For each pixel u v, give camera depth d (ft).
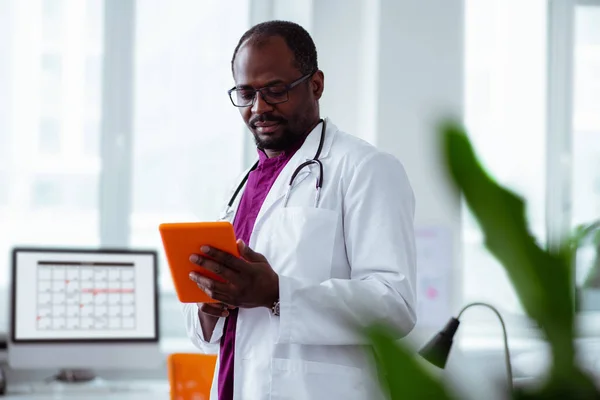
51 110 10.50
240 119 11.17
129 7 10.77
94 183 10.64
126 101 10.75
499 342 9.82
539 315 1.16
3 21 10.34
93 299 8.74
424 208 10.14
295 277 4.88
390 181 5.02
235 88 5.22
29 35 10.43
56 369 9.55
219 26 11.13
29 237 10.39
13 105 10.37
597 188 11.38
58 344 8.55
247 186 5.60
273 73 5.03
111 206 10.67
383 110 10.11
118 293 8.82
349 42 10.76
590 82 11.42
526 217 1.14
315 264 4.92
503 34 11.28
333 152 5.27
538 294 1.15
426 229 10.10
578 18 11.41
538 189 11.29
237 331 5.05
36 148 10.44
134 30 10.82
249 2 11.23
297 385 4.81
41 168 10.46
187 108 11.02
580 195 11.36
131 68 10.78
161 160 10.93
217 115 11.12
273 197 5.25
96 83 10.68
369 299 4.60
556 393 1.17
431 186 10.16
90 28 10.66
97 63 10.68
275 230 5.07
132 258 8.93
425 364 1.25
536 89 11.35
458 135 1.12
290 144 5.32
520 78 11.32
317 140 5.36
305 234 4.96
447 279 10.16
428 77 10.23
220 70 11.13
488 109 11.25
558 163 11.36
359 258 4.88
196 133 11.05
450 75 10.28
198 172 11.05
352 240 4.94
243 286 4.39
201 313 5.39
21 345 8.45
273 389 4.84
